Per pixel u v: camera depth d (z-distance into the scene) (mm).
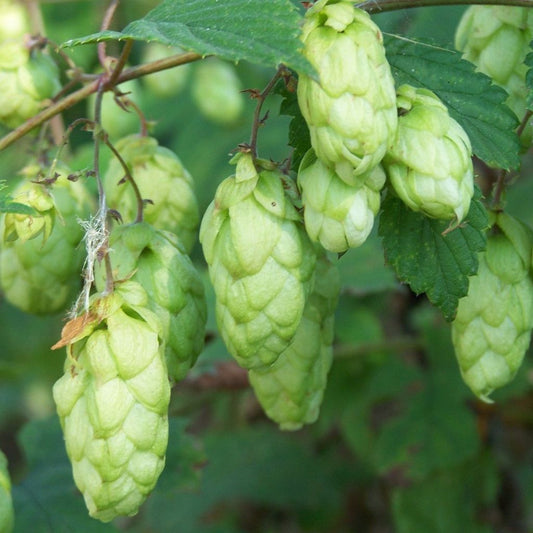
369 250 567
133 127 565
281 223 374
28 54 460
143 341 367
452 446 566
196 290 400
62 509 483
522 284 405
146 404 366
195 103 688
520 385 556
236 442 679
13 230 404
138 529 679
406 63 405
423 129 367
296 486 665
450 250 396
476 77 402
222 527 677
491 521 567
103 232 375
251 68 667
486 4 394
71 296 449
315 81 348
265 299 373
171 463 490
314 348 406
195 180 673
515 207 579
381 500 663
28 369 691
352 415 587
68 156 569
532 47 400
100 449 364
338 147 355
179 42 357
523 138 412
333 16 358
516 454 579
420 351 587
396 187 369
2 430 830
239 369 570
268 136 666
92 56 608
